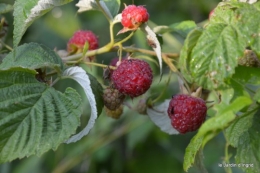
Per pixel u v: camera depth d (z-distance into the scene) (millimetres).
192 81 415
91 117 420
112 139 679
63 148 706
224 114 389
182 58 415
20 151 411
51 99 423
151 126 686
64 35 739
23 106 419
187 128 436
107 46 459
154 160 757
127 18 439
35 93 424
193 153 414
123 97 443
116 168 754
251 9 414
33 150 412
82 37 500
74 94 424
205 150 706
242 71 423
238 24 411
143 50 461
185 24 498
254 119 428
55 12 746
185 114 434
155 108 485
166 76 621
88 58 471
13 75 423
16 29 438
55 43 742
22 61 427
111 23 454
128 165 761
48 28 741
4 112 416
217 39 410
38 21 743
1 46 478
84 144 684
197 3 840
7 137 412
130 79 435
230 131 429
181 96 440
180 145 746
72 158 689
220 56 407
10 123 415
